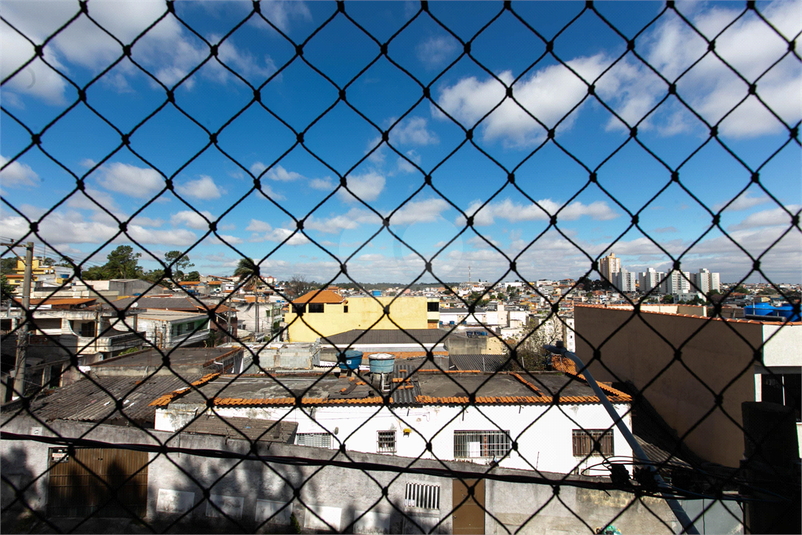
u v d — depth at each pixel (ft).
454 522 21.26
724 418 28.07
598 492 21.09
